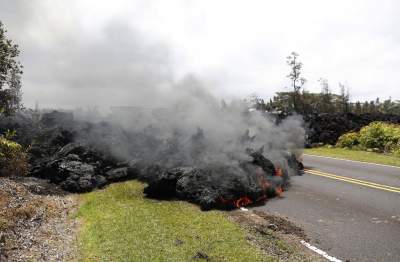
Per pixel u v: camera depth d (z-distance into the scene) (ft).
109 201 33.58
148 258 20.44
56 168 43.42
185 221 26.58
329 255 20.89
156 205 31.24
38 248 23.76
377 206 29.76
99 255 21.53
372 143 71.56
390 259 20.16
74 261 21.53
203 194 30.83
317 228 25.39
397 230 24.31
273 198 33.94
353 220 26.73
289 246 22.29
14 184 39.24
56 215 31.42
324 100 155.43
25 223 28.50
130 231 24.73
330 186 37.58
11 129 59.77
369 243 22.39
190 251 21.21
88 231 26.07
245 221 26.96
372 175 42.73
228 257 20.42
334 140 81.97
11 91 63.16
